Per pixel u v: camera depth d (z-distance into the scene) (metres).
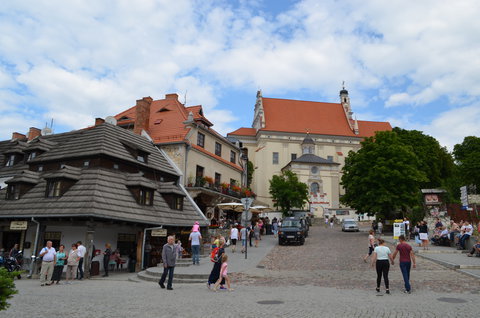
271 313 8.26
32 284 15.43
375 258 11.58
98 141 23.30
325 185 65.19
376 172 32.88
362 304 9.36
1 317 7.84
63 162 22.89
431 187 54.75
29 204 19.66
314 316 7.92
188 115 34.94
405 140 55.69
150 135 33.19
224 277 12.38
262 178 70.69
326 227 50.41
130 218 19.16
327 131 75.44
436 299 10.13
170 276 12.72
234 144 42.69
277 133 72.94
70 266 16.16
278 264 19.20
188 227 24.67
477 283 13.04
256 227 27.73
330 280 14.42
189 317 7.86
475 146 61.34
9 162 27.33
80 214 17.28
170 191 24.33
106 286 14.07
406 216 37.06
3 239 21.86
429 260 18.98
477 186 52.72
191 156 32.16
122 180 21.80
